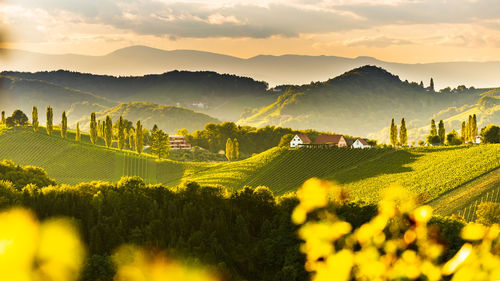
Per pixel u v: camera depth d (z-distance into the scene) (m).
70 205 73.25
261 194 78.94
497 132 157.00
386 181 118.25
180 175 155.50
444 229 43.34
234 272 55.91
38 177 107.56
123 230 67.75
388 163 135.75
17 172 103.81
